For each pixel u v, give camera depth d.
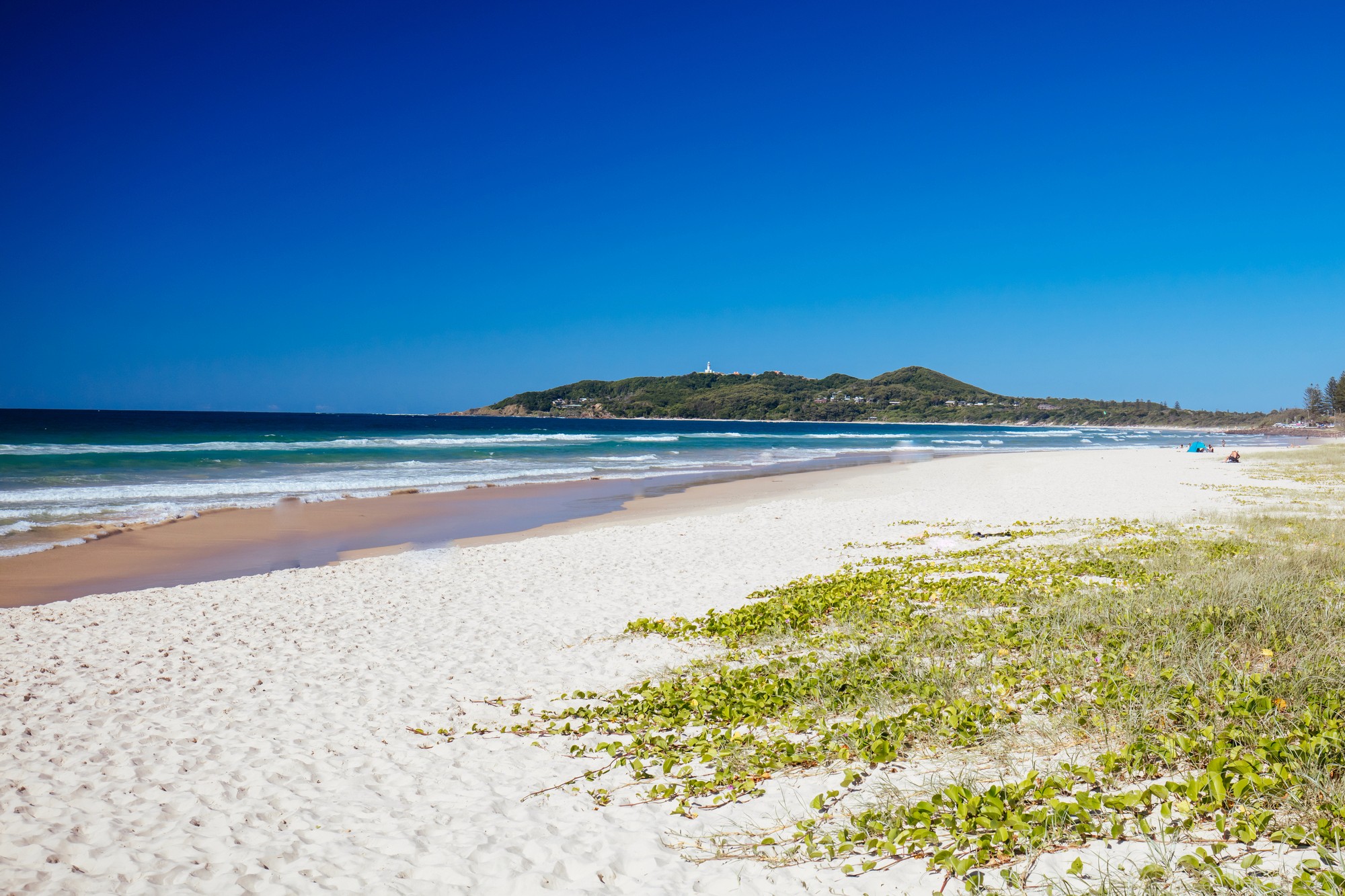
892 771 5.33
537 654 9.39
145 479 29.41
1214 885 3.49
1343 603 7.96
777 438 91.31
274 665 8.99
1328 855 3.52
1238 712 5.17
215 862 4.81
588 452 52.59
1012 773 5.00
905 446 76.38
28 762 6.36
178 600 12.33
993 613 9.68
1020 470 40.00
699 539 17.94
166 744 6.71
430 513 23.06
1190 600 8.76
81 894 4.50
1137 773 4.71
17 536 18.00
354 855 4.84
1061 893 3.65
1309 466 38.06
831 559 15.23
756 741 6.11
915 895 3.87
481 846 4.88
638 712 7.18
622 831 4.94
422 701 7.77
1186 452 58.59
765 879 4.24
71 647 9.71
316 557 16.64
